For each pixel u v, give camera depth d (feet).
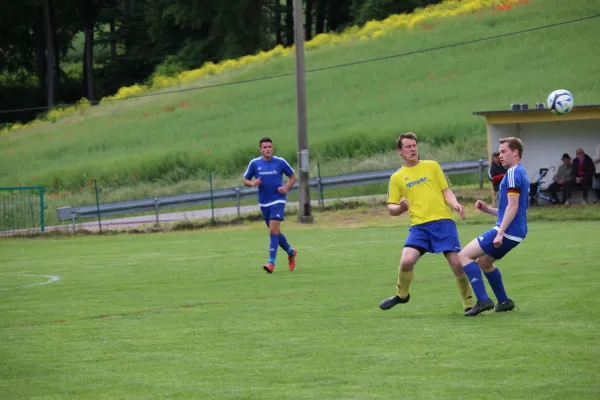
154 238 184.85
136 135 415.44
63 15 584.81
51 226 248.32
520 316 61.57
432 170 64.80
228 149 350.43
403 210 64.18
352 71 448.24
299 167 203.21
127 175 337.31
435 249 64.18
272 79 468.75
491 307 63.00
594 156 197.88
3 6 561.84
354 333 57.88
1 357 53.62
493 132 204.33
